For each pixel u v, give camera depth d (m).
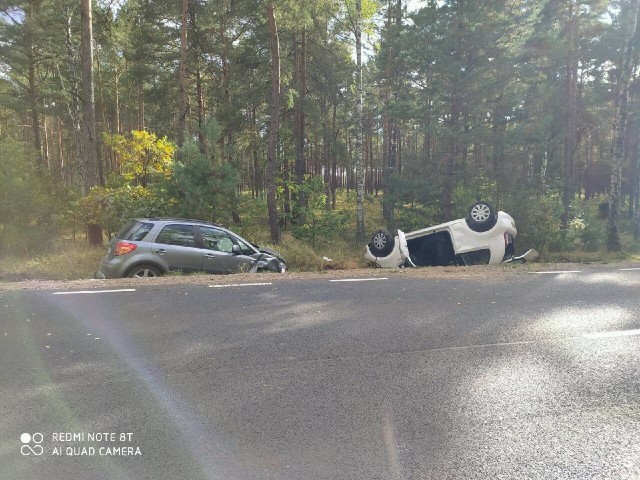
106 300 7.17
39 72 32.97
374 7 22.73
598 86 30.03
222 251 10.30
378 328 5.84
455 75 17.88
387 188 22.11
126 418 3.58
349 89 32.72
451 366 4.64
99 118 40.69
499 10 17.97
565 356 4.92
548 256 16.05
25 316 6.25
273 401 3.88
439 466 3.01
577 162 44.06
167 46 25.94
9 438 3.29
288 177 24.42
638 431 3.46
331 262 13.98
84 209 16.05
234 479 2.86
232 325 5.92
